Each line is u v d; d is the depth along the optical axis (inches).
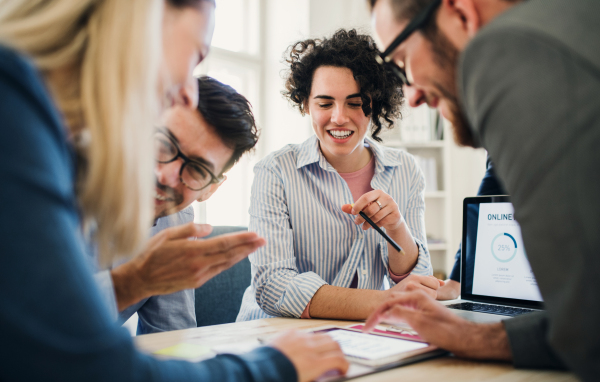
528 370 25.3
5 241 13.8
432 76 23.5
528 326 26.0
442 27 21.8
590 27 16.7
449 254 127.3
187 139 37.7
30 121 15.2
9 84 15.1
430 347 28.4
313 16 128.7
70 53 18.8
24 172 14.5
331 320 42.4
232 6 128.0
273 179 57.1
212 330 37.2
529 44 16.7
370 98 56.2
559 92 15.8
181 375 17.8
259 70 128.1
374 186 59.9
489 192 60.7
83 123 19.5
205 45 24.5
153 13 19.9
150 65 19.7
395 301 30.3
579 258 15.4
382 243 57.2
